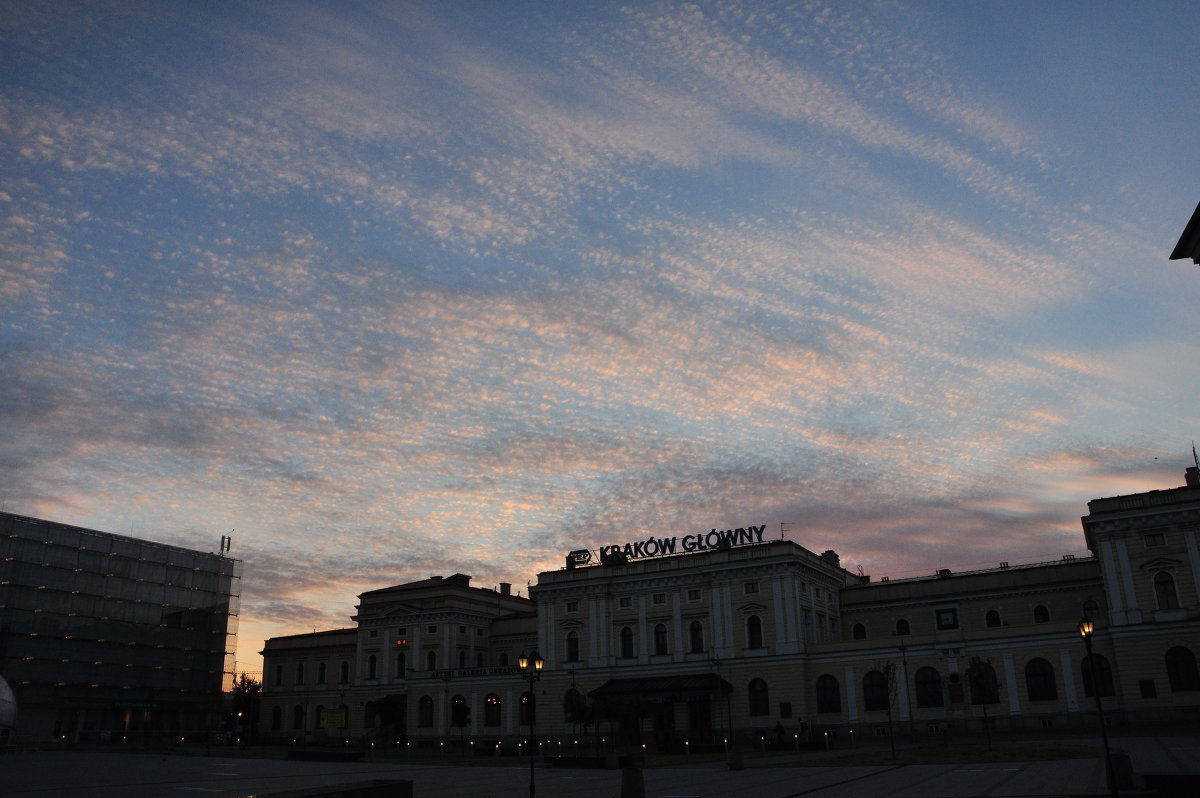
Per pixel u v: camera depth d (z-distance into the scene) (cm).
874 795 3825
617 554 11569
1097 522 8594
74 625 13538
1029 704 8662
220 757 9250
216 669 15412
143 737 13925
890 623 11156
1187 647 7975
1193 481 9381
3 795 4525
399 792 3158
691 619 10681
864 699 9481
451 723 12075
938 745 7794
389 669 13275
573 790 4738
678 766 6925
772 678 9919
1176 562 8200
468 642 13200
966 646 9056
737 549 10519
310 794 2848
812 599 10588
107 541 14250
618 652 11062
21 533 13162
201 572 15562
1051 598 10300
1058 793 3562
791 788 4378
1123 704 8156
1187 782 3291
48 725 12950
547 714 11281
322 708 13912
